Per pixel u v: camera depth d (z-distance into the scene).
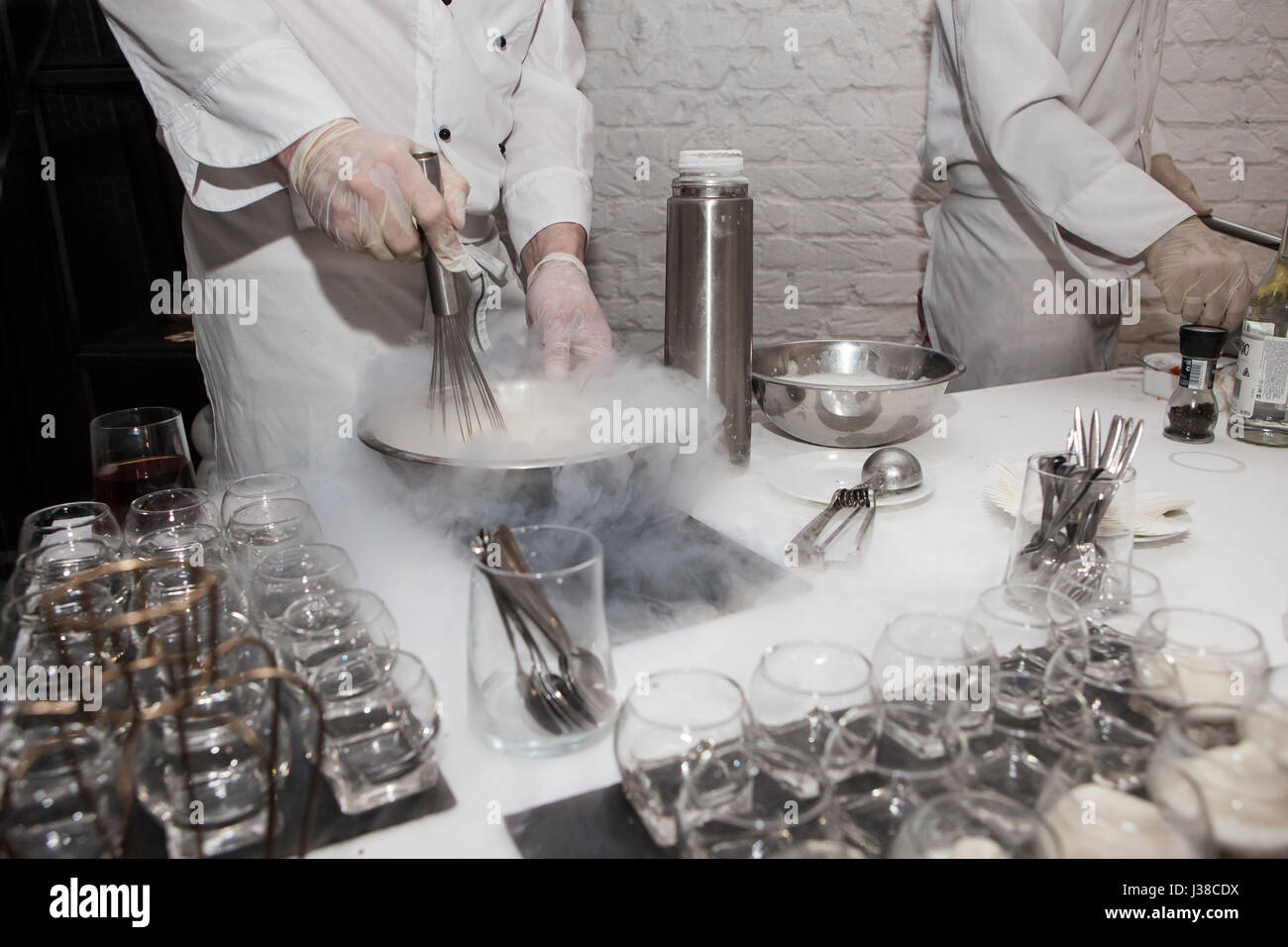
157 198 2.18
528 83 1.40
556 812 0.52
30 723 0.53
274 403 1.34
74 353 2.05
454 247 0.92
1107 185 1.47
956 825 0.39
